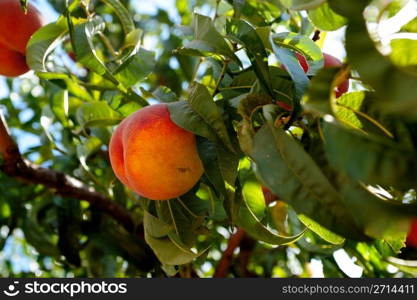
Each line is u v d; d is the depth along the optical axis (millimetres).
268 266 5477
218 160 2742
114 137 3197
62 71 3963
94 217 4988
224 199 2727
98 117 3953
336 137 2053
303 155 2225
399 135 2352
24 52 3709
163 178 2902
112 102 3760
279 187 2230
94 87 3615
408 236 3125
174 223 3213
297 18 3965
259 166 2297
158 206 3227
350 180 2123
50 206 5043
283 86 2926
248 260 5277
